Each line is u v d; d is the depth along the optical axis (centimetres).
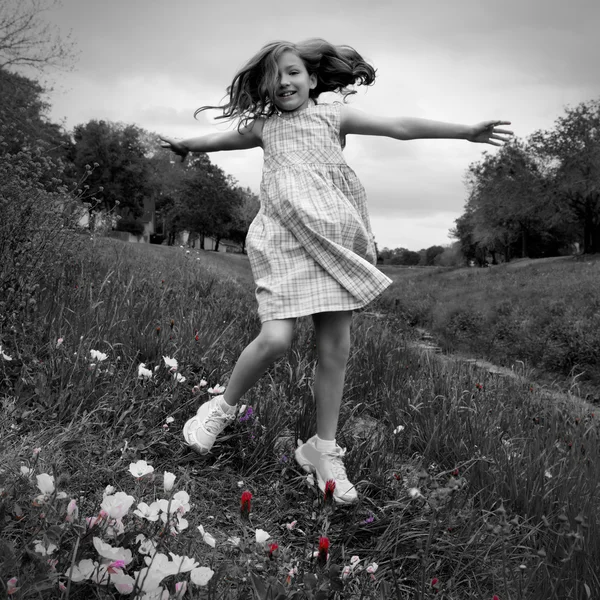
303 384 313
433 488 164
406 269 5197
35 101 1962
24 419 194
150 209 7319
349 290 205
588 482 249
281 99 229
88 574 105
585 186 3391
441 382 394
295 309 203
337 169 223
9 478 154
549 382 766
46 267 323
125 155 4766
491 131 235
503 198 3841
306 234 208
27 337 251
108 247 630
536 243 5994
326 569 131
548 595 164
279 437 258
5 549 108
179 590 111
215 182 6656
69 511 115
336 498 203
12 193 300
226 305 557
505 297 1399
